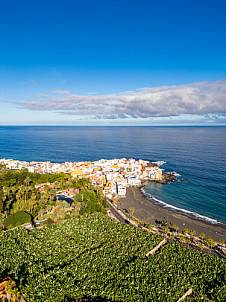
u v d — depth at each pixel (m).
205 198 190.00
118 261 93.62
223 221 150.38
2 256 90.00
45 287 75.44
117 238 111.81
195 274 88.75
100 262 91.62
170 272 88.25
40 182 196.12
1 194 138.62
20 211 132.50
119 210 166.50
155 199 193.50
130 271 86.56
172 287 80.06
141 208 173.62
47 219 130.62
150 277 84.44
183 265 93.38
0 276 77.88
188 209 171.12
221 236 130.38
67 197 162.00
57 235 110.00
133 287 78.50
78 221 127.19
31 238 105.06
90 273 84.56
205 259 96.81
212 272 88.94
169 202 186.25
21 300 70.94
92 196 167.12
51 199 156.38
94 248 104.75
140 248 104.94
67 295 75.00
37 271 83.00
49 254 95.44
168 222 148.62
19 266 85.31
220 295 77.31
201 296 79.06
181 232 134.62
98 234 114.62
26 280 77.75
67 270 84.75
